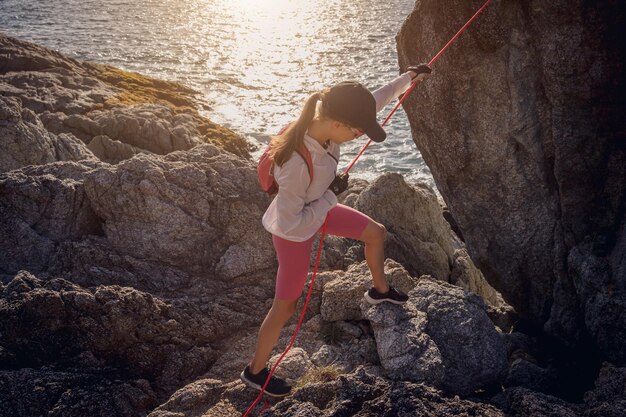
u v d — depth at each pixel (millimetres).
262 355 4414
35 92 17688
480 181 6316
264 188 4004
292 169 3721
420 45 6324
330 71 27906
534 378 5410
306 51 31672
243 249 6562
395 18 39875
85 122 15430
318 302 5953
